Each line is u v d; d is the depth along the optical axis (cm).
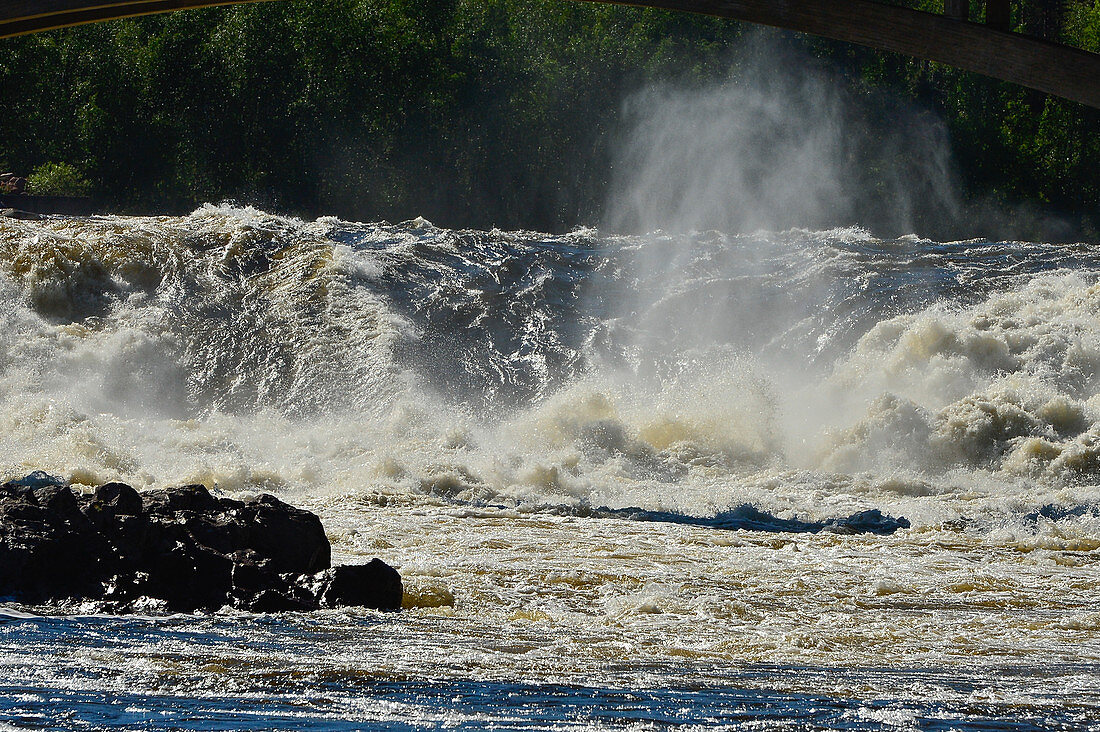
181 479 6544
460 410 9388
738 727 1928
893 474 7838
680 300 10975
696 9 6231
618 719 1955
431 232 12675
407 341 10012
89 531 2998
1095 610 3712
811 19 6103
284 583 3084
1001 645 3069
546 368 9944
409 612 3175
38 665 2214
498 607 3375
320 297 10562
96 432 7906
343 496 6072
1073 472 7838
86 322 10025
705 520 5772
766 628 3219
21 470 6475
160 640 2508
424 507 5847
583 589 3769
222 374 9675
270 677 2183
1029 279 11256
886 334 9869
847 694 2216
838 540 5206
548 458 7738
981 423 8156
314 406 9356
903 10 6016
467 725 1881
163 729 1803
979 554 4916
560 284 11281
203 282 10650
